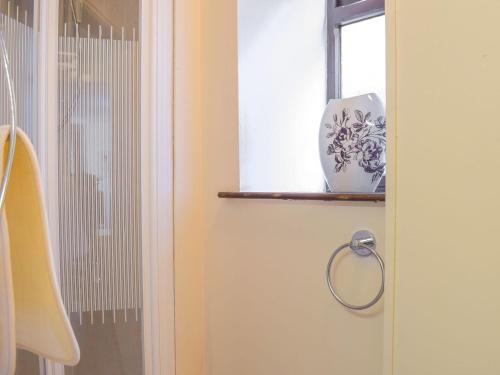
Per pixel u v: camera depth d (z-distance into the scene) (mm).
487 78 378
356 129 761
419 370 440
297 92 1150
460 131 401
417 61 446
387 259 481
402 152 464
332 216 746
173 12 1057
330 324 751
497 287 371
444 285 416
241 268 976
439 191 421
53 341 550
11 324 477
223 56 1042
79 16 1048
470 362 391
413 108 451
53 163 1006
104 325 1045
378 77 1053
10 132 484
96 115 1049
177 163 1054
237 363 987
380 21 1051
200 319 1088
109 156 1052
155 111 1024
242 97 1026
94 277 1042
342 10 1120
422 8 440
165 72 1039
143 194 1031
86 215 1040
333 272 743
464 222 398
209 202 1067
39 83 1002
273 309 887
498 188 369
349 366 711
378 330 660
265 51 1093
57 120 1021
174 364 1049
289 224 846
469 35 393
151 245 1027
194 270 1078
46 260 526
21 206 530
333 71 1142
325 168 820
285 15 1148
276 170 1104
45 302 540
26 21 1012
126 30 1058
